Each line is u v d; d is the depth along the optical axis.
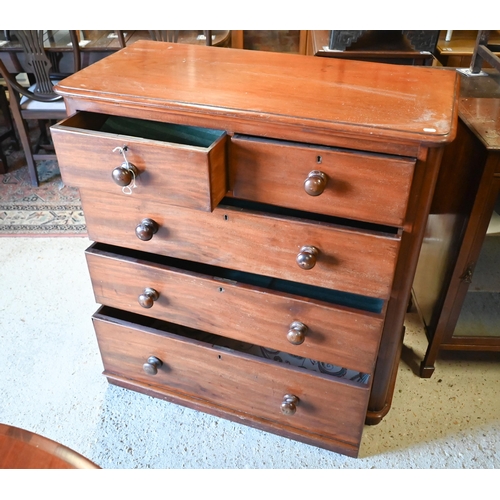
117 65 1.18
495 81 1.47
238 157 0.97
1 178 2.59
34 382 1.53
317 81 1.09
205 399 1.41
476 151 1.18
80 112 1.06
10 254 2.04
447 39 2.74
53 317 1.75
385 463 1.32
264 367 1.23
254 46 3.06
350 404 1.21
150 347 1.35
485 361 1.61
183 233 1.11
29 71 2.33
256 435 1.39
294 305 1.11
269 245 1.05
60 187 2.52
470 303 1.44
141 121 1.17
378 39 2.04
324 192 0.95
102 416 1.43
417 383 1.53
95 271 1.27
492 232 1.26
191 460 1.32
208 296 1.18
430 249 1.52
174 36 2.36
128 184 0.95
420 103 0.98
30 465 0.69
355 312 1.06
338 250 1.01
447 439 1.37
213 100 0.97
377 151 0.89
